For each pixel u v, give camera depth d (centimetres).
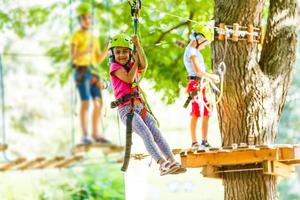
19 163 1003
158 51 1680
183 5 1705
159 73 1675
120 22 1680
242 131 1265
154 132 1147
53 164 1005
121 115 1146
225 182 1279
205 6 1684
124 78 1139
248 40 1273
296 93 2678
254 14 1280
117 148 989
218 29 1272
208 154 1207
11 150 2400
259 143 1265
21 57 2398
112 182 1988
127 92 1145
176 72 1672
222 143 1283
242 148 1159
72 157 987
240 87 1266
